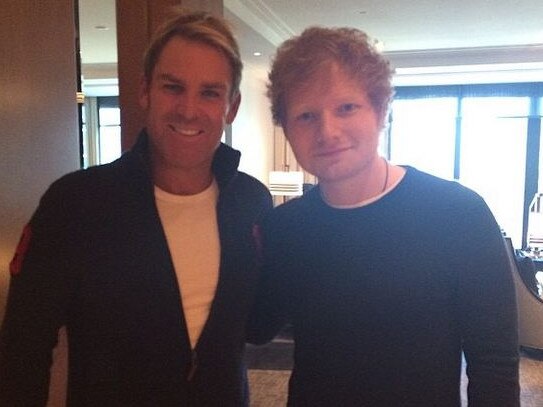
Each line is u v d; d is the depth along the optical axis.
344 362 1.06
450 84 8.64
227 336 1.16
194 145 1.12
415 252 1.04
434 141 8.81
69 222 1.07
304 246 1.14
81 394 1.09
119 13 1.63
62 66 1.58
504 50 7.13
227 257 1.16
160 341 1.09
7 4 1.36
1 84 1.34
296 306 1.14
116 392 1.08
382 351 1.04
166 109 1.10
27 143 1.43
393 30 6.19
